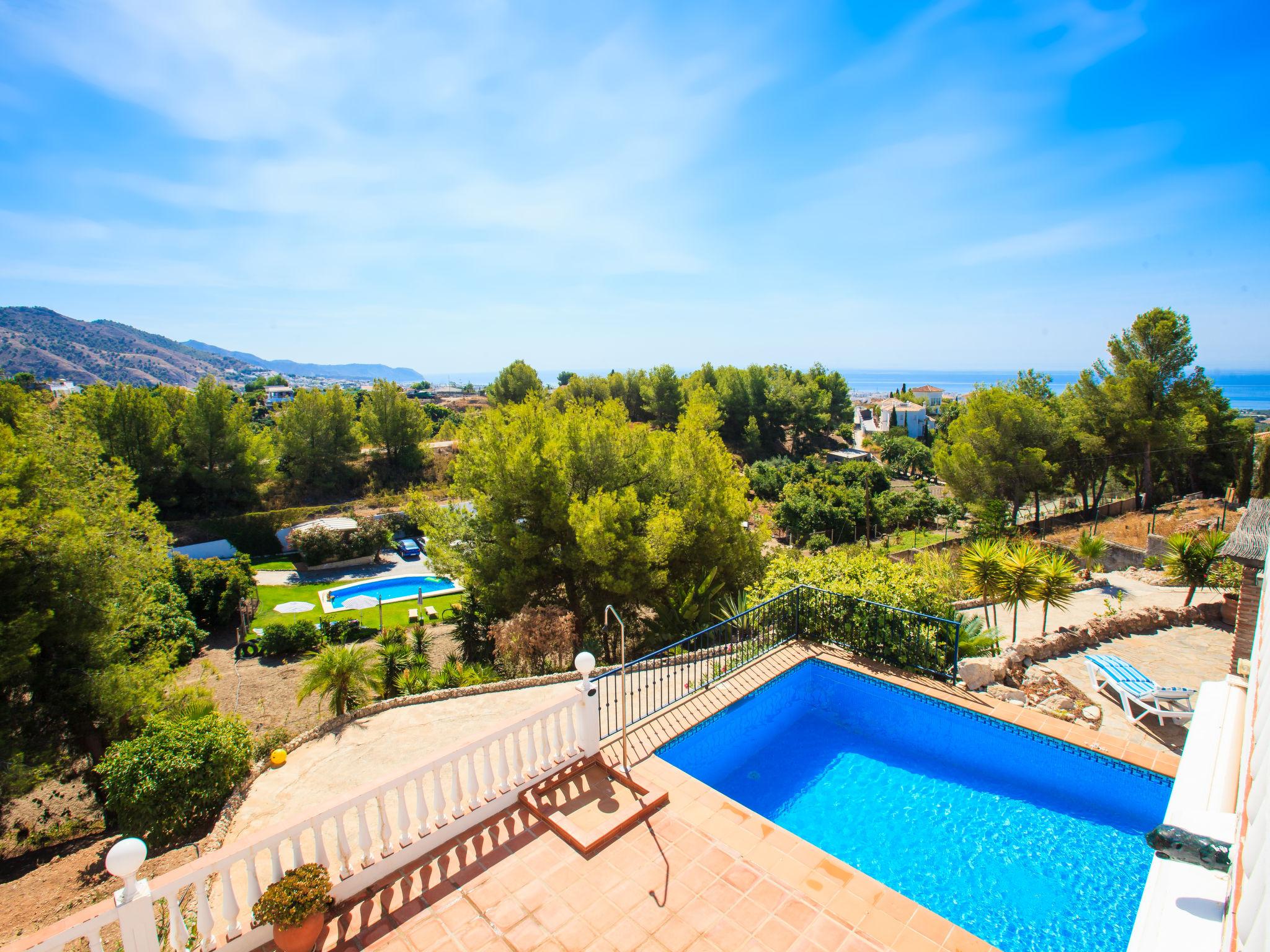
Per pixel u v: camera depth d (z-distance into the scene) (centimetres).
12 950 354
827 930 470
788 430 7519
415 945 462
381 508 4303
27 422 1625
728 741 838
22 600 1316
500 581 1744
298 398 4594
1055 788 750
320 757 963
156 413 3700
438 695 1154
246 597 2748
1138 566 2134
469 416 2248
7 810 1435
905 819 704
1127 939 541
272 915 441
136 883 405
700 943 458
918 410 9462
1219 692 447
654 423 6681
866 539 3909
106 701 1384
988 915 571
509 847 568
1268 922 136
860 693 944
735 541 1805
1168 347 2941
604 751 724
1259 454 2519
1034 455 2958
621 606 1786
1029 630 1394
